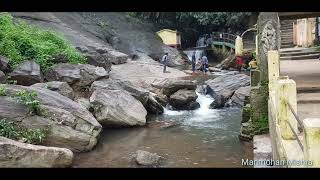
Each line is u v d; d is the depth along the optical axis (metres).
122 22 36.31
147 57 32.06
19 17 26.86
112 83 17.25
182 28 41.41
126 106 15.55
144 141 13.45
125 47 32.53
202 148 12.41
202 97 20.36
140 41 34.25
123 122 15.17
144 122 15.61
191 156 11.65
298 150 6.41
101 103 15.04
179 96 18.61
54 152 10.44
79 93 16.64
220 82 20.62
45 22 28.00
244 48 31.50
